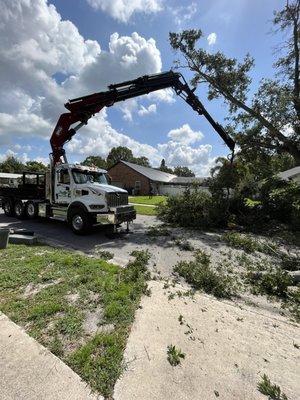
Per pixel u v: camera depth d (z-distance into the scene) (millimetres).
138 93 11305
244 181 13164
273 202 12469
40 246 6891
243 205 12555
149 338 3146
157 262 6344
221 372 2666
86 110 10789
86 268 5152
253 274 5598
